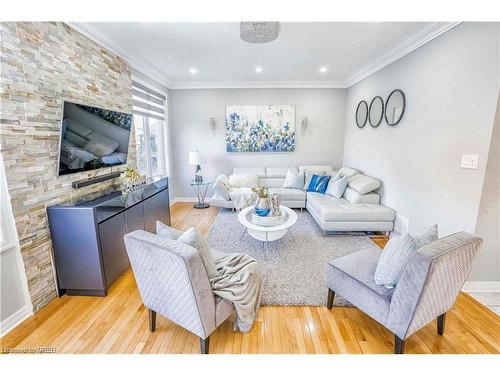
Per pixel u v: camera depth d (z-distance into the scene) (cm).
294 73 440
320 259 278
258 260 276
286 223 283
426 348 159
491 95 195
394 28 262
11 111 174
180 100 515
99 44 277
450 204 237
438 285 135
